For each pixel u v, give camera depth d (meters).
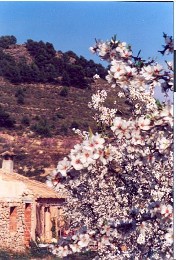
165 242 6.09
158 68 5.51
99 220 8.73
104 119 11.20
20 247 22.12
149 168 7.16
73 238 6.57
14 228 22.66
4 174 23.50
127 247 6.60
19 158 35.41
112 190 8.41
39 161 35.31
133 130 5.49
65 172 5.58
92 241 6.50
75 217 11.37
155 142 5.54
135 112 8.75
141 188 7.45
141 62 5.73
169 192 6.52
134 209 6.29
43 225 23.78
